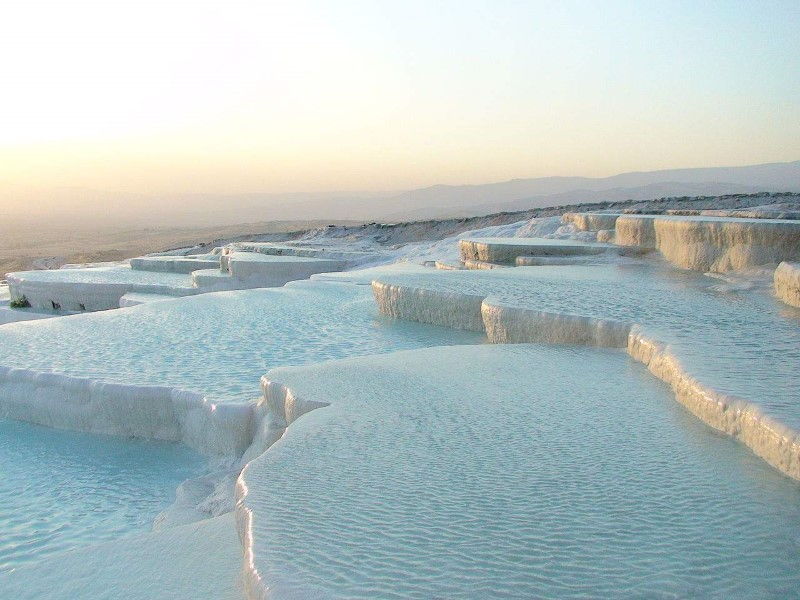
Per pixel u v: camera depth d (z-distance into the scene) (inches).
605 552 122.2
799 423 154.4
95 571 150.7
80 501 241.1
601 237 583.2
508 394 220.8
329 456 173.8
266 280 767.1
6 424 319.9
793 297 308.8
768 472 152.9
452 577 115.6
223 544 157.9
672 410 197.5
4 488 252.4
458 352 284.2
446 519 136.9
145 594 140.0
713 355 219.9
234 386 293.9
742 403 171.9
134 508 235.9
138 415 295.3
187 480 246.5
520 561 120.1
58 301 751.7
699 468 156.3
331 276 611.5
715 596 108.3
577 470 158.6
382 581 115.3
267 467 167.5
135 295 693.3
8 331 410.9
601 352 273.0
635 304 318.7
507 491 149.1
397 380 243.9
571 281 406.0
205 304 488.4
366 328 396.5
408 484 154.9
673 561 118.6
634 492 145.6
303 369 266.1
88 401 304.7
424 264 662.5
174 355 349.1
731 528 129.2
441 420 199.0
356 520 138.1
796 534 126.6
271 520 139.2
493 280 420.8
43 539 215.2
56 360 344.8
